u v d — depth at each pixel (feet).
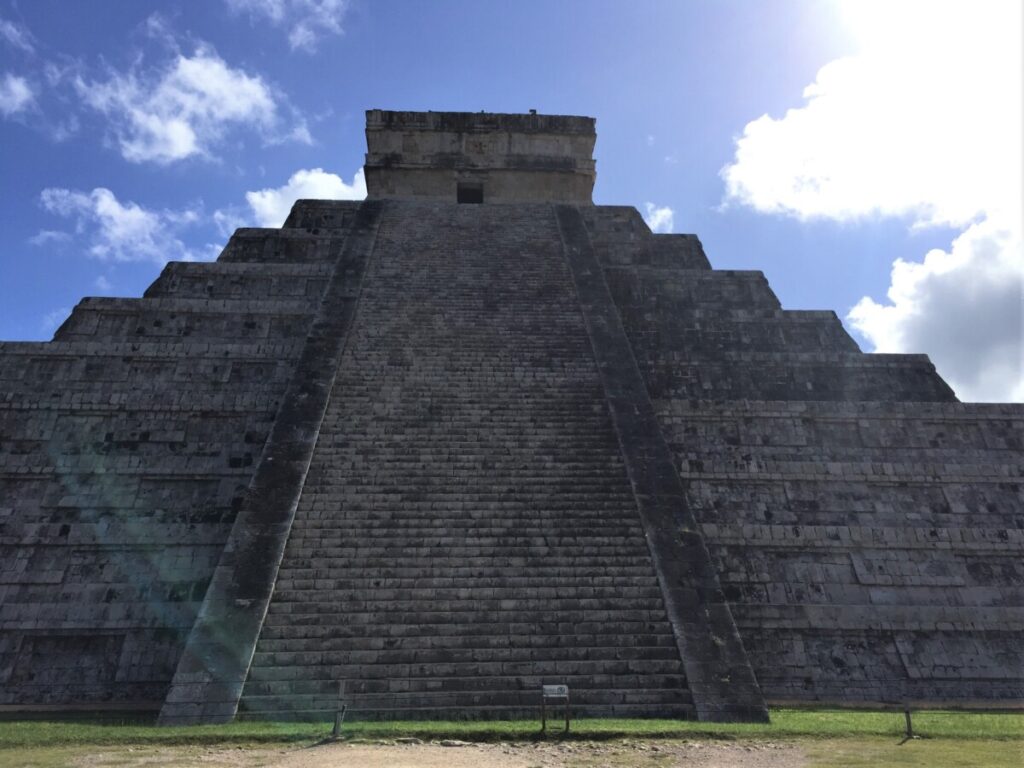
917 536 50.34
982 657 45.57
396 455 47.19
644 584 39.73
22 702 42.32
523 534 42.16
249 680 34.04
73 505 51.01
